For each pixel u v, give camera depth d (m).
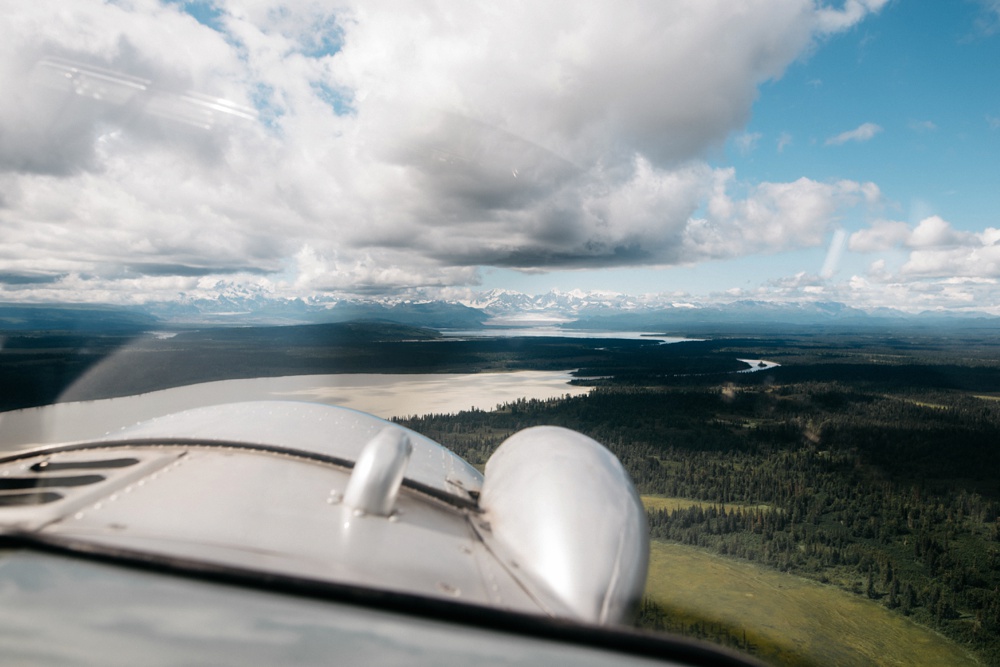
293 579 1.33
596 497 3.06
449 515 3.29
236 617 1.25
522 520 3.01
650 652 1.29
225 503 2.70
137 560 1.39
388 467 2.82
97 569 1.40
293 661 1.04
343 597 1.32
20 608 1.19
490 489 3.56
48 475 3.05
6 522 2.32
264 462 3.38
